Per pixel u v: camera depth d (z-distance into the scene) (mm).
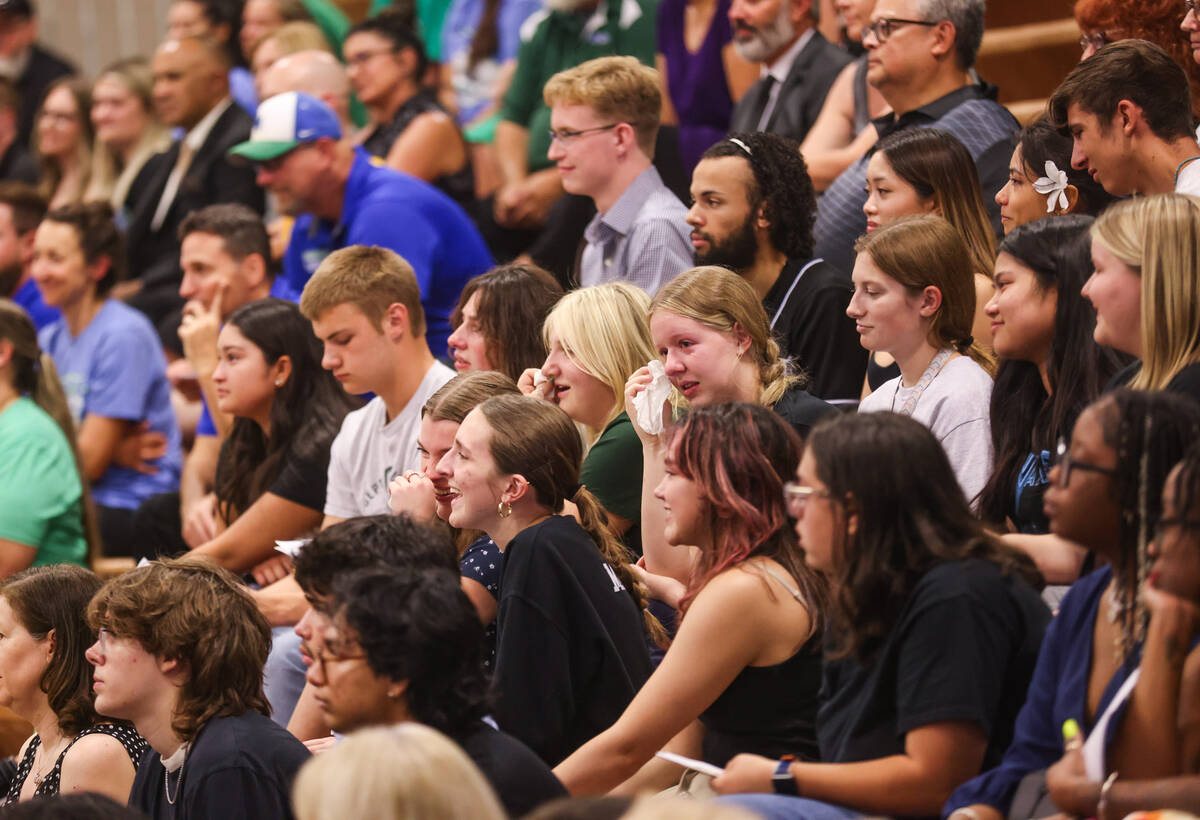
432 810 6355
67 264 20375
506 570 10555
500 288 13883
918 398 11391
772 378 11578
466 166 22266
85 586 12031
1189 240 9117
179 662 10375
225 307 18641
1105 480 7895
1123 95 11609
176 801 10344
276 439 15812
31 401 17359
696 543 9758
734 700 9578
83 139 25547
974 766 8188
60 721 11844
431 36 26625
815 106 18297
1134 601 7863
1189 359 9047
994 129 14930
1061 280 10438
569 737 10445
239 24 27141
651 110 16078
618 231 16047
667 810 5535
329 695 8719
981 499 10898
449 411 11914
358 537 9641
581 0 21656
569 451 10930
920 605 8258
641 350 12688
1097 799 7473
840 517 8422
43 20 34281
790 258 13828
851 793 8312
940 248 11352
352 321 14484
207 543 15914
